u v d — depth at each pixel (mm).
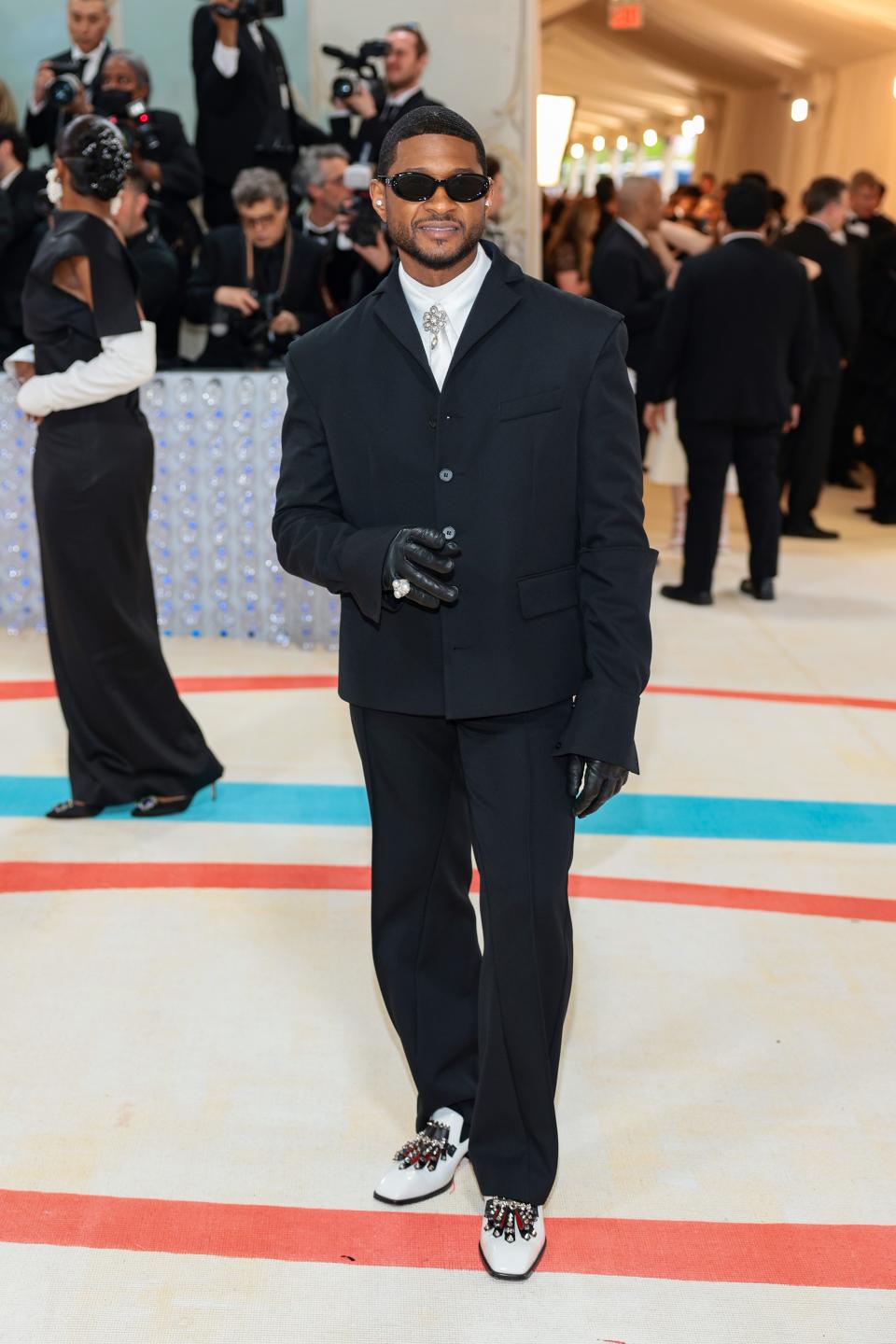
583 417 1880
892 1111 2432
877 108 13445
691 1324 1936
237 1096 2471
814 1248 2082
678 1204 2184
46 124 5832
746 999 2801
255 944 3039
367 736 2033
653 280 6668
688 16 12359
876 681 5000
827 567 6934
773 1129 2375
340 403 1943
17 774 4098
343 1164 2283
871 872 3406
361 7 6488
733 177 18312
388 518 1939
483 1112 2012
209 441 5285
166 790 3758
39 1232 2117
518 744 1937
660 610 6027
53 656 3691
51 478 3467
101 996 2812
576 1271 2037
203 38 5973
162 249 5484
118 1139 2348
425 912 2123
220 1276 2029
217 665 5152
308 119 6680
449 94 6500
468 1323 1940
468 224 1811
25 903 3240
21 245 5676
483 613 1900
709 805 3814
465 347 1853
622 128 22422
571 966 2035
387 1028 2695
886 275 7953
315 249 5469
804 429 7562
